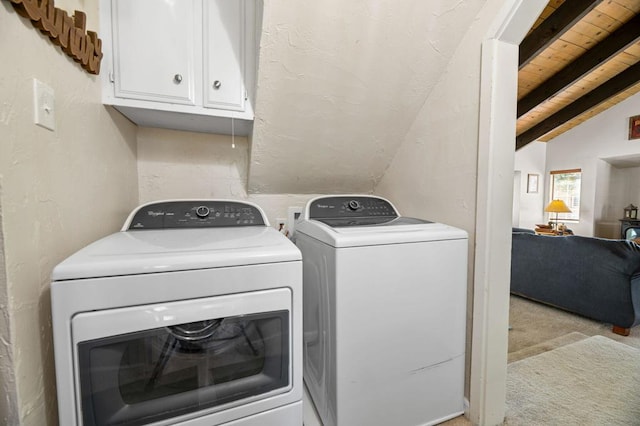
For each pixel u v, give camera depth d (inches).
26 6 23.6
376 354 43.4
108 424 26.5
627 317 84.9
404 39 51.0
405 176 70.6
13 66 23.0
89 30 39.5
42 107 27.0
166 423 28.7
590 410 53.6
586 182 225.8
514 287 117.0
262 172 68.7
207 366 31.0
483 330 48.1
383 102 60.9
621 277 85.5
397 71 55.9
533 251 109.0
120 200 51.0
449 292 48.1
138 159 62.3
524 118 200.4
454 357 49.2
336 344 41.4
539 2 43.2
